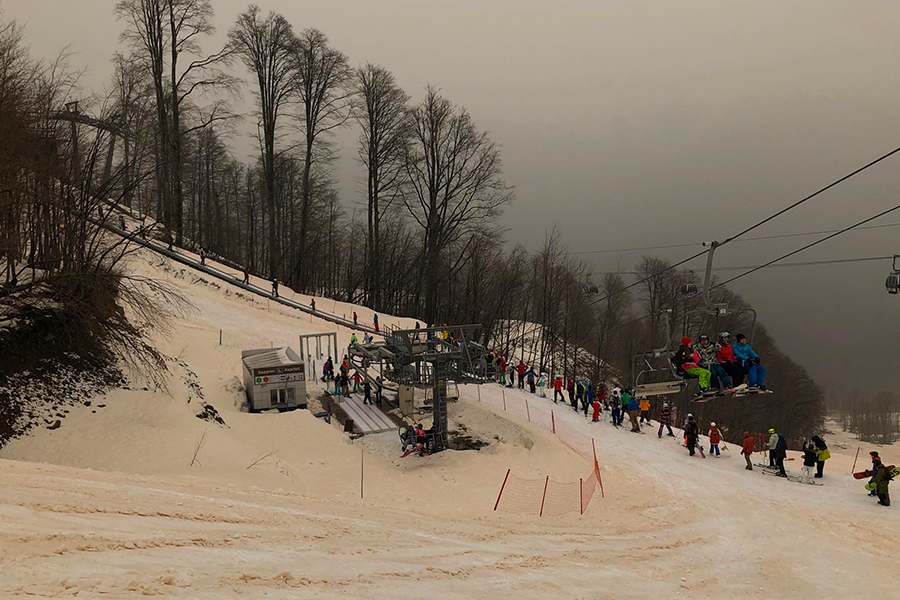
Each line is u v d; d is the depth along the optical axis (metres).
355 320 51.62
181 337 35.19
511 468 24.30
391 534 12.68
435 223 61.06
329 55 58.00
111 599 5.39
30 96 22.31
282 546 9.66
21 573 5.82
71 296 22.66
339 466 24.17
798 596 12.62
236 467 20.02
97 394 22.19
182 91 51.78
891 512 19.55
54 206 23.00
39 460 18.14
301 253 61.16
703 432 55.28
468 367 28.16
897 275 17.91
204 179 75.94
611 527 17.88
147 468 18.47
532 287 69.12
